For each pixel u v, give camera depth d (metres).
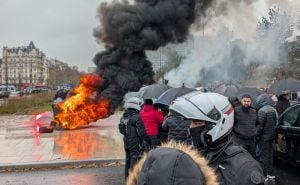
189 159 1.94
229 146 2.96
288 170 10.54
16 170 11.27
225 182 2.82
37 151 13.54
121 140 16.00
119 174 10.59
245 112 8.42
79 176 10.45
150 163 1.95
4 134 19.02
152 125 7.22
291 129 9.55
